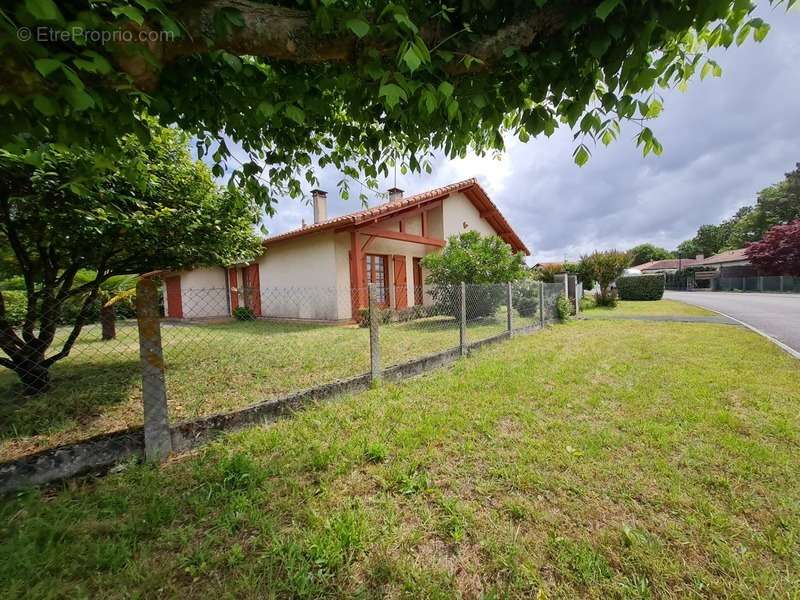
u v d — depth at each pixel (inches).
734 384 133.0
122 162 95.2
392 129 84.3
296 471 78.5
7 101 44.6
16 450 89.4
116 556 53.7
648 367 161.9
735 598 47.0
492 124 76.1
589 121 66.9
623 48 57.6
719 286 1210.6
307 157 103.0
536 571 52.0
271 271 425.1
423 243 398.6
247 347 215.5
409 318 354.6
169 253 143.3
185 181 138.0
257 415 103.1
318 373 157.1
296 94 71.4
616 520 62.1
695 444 88.0
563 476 75.4
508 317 255.4
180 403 120.0
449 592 49.0
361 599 47.8
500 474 76.8
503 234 564.1
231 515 63.1
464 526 61.2
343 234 361.7
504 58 62.6
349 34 54.8
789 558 52.9
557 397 123.0
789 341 229.3
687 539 57.2
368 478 75.9
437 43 59.9
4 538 57.5
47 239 118.6
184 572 51.9
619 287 734.5
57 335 150.2
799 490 68.6
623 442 90.0
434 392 130.3
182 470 79.1
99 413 112.7
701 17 51.4
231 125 83.1
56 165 93.2
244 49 54.2
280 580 50.3
